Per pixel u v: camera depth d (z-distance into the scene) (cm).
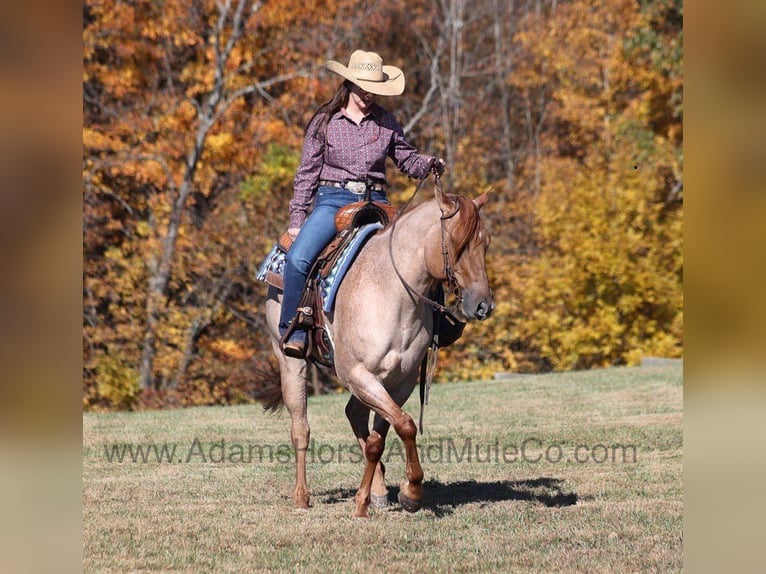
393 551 765
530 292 3125
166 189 3011
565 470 1123
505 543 784
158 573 717
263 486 1055
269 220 2973
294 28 3091
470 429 1472
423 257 790
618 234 3102
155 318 2906
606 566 712
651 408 1645
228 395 2958
